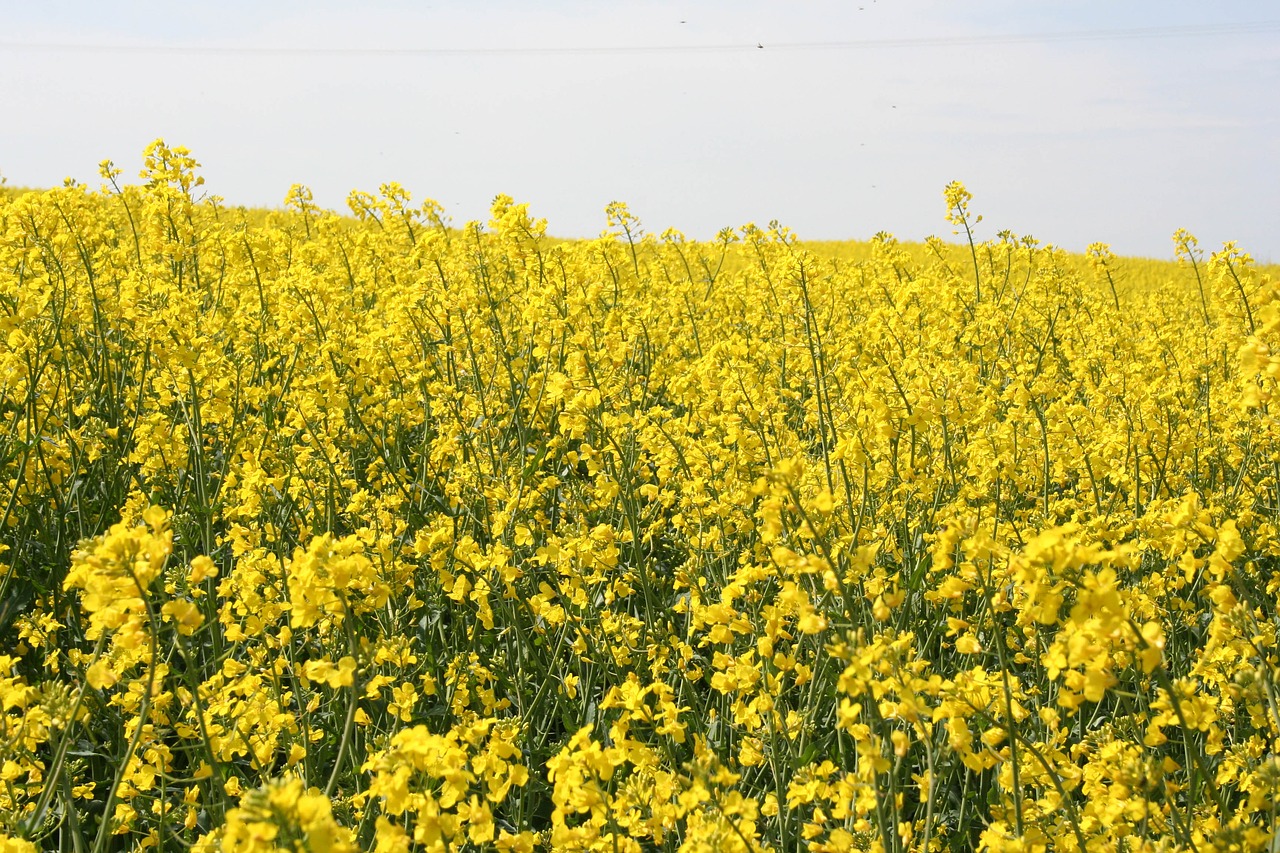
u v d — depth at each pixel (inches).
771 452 199.9
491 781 98.4
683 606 172.6
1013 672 150.3
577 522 193.8
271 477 195.0
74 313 235.8
